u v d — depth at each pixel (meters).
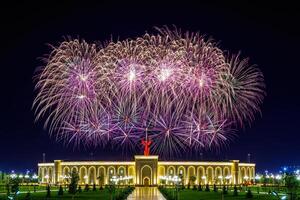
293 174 63.16
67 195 78.31
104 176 129.88
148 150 131.25
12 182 87.12
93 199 68.81
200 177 131.75
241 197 75.00
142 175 128.38
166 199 67.25
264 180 129.75
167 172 129.88
